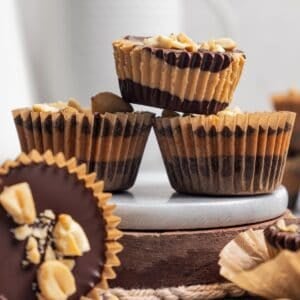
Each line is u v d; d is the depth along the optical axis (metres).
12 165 0.44
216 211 0.51
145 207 0.50
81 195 0.45
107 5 0.73
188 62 0.52
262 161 0.53
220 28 1.06
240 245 0.50
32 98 0.75
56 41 0.76
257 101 1.12
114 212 0.50
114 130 0.52
